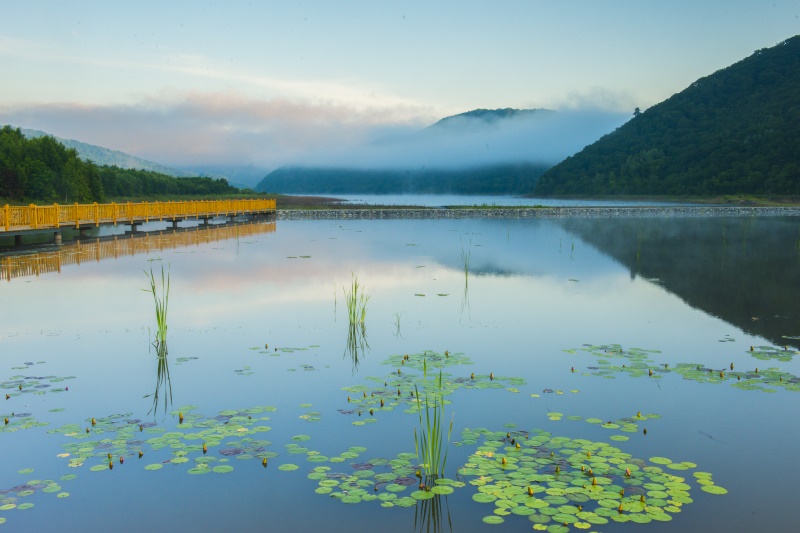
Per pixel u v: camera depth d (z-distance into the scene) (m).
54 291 12.39
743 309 10.95
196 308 10.86
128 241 23.53
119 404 6.08
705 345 8.45
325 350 8.17
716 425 5.55
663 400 6.22
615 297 12.11
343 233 28.53
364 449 5.03
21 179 42.62
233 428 5.46
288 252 19.80
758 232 27.92
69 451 4.98
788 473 4.60
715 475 4.57
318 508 4.12
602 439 5.23
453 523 3.92
